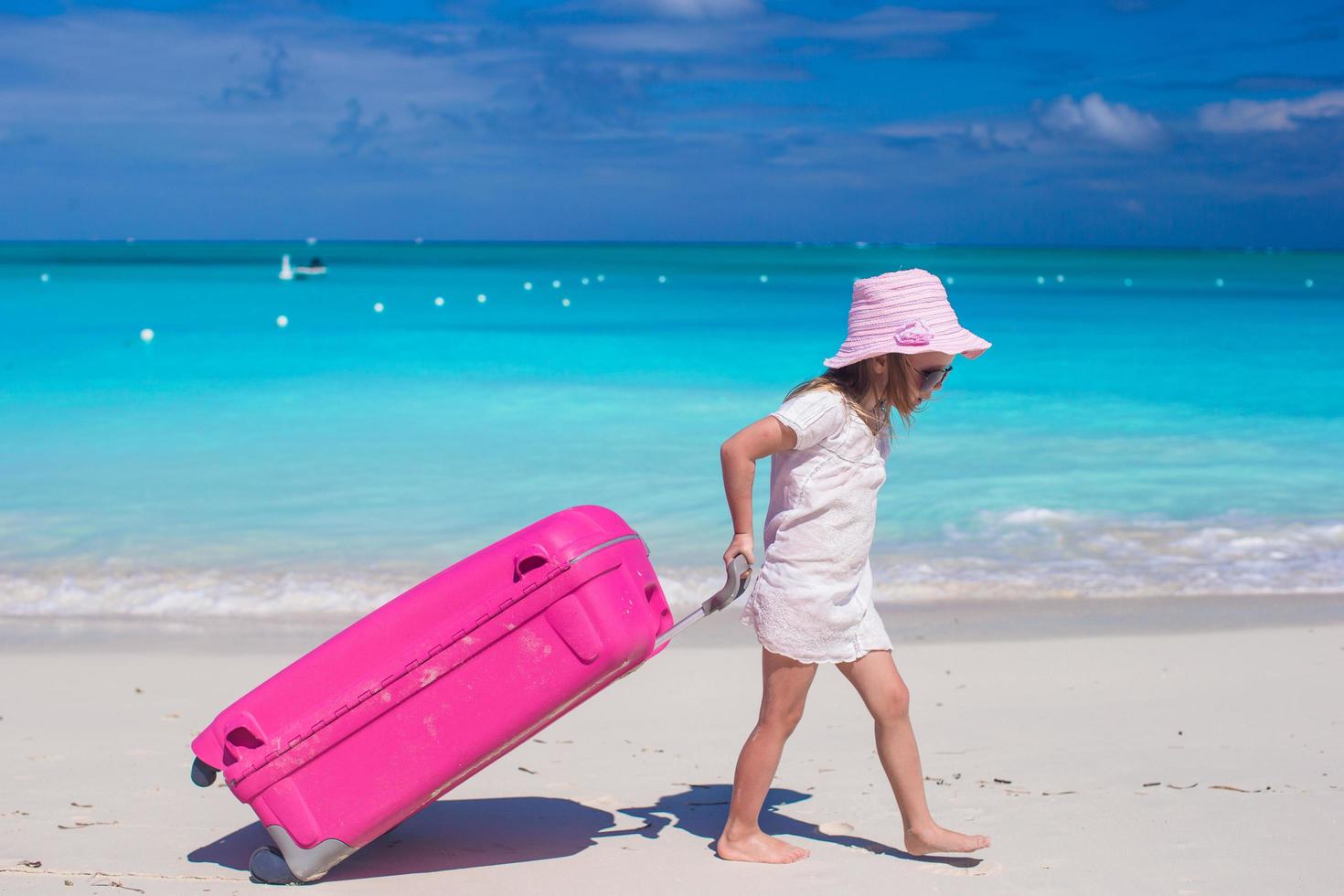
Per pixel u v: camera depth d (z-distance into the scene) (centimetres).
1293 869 310
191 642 626
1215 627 650
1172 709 499
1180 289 5250
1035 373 1914
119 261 9450
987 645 613
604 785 407
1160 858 320
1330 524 895
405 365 1984
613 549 304
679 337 2605
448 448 1212
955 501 969
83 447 1198
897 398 315
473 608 303
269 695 311
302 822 305
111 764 423
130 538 853
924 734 468
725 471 310
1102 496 991
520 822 365
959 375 1889
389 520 910
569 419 1406
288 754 305
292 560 799
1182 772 411
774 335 2680
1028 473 1088
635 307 3800
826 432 308
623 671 308
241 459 1145
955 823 354
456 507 955
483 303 4047
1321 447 1226
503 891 304
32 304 3725
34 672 562
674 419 1412
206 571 773
